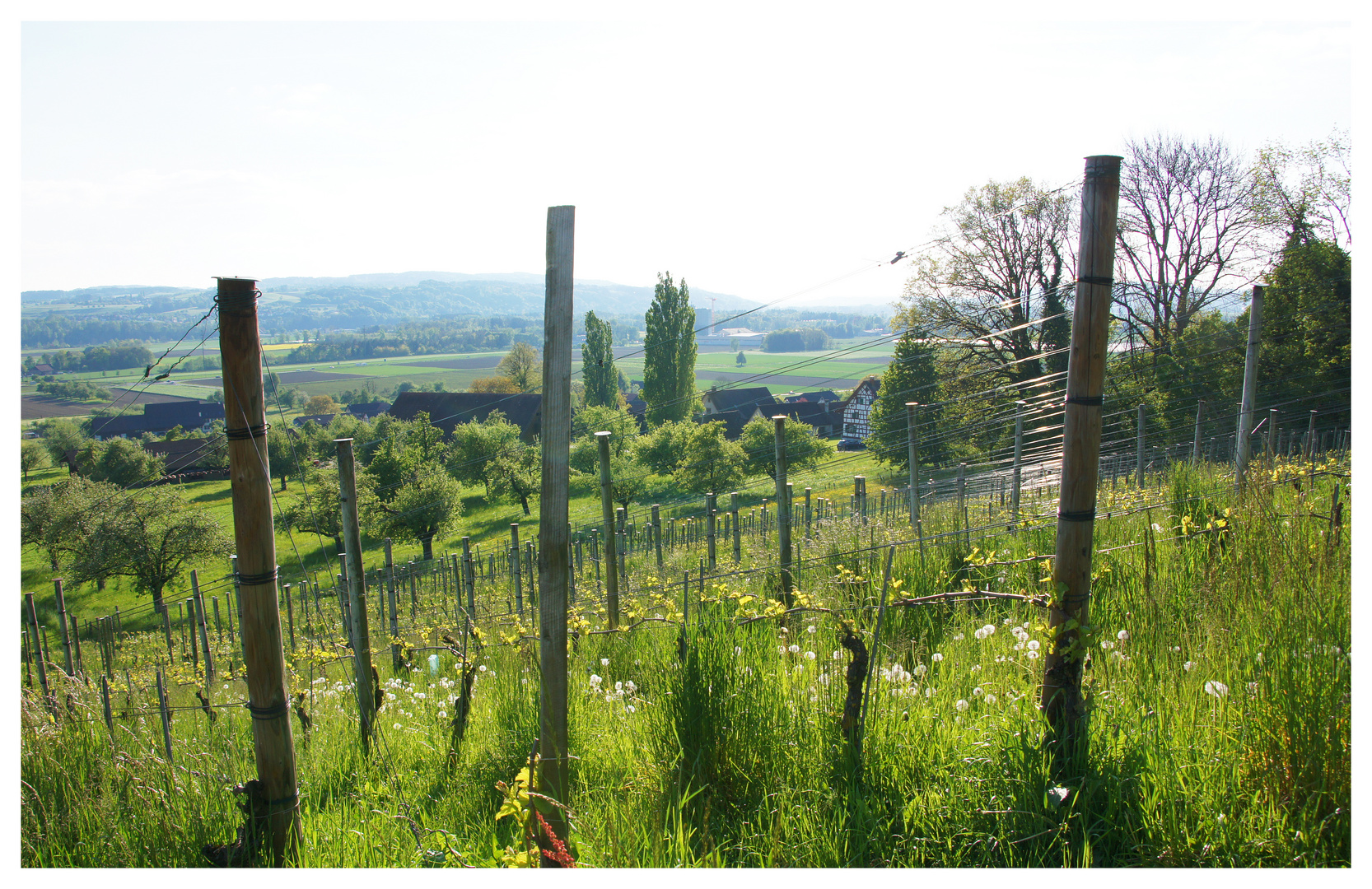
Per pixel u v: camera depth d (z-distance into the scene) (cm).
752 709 370
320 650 810
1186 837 284
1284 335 2012
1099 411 332
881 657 433
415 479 3794
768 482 4125
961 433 2328
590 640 677
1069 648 330
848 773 337
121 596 3316
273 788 341
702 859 304
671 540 1902
